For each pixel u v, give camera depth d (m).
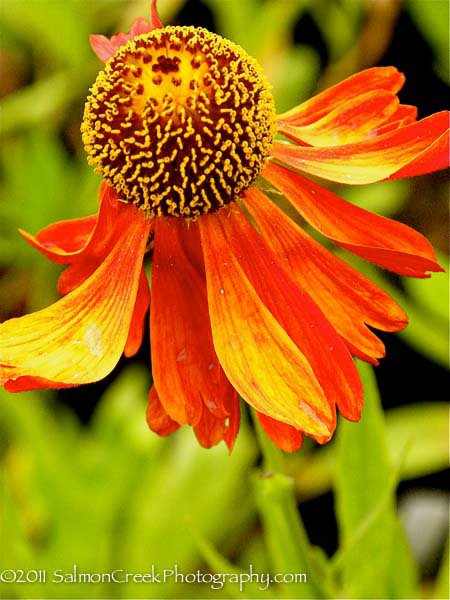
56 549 0.21
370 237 0.14
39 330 0.14
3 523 0.20
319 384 0.13
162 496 0.21
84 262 0.15
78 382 0.14
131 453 0.22
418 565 0.22
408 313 0.21
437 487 0.23
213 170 0.14
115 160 0.14
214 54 0.14
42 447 0.21
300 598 0.15
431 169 0.14
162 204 0.14
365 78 0.15
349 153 0.14
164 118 0.14
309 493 0.23
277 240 0.14
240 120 0.14
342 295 0.14
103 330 0.14
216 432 0.14
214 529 0.21
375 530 0.17
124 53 0.14
